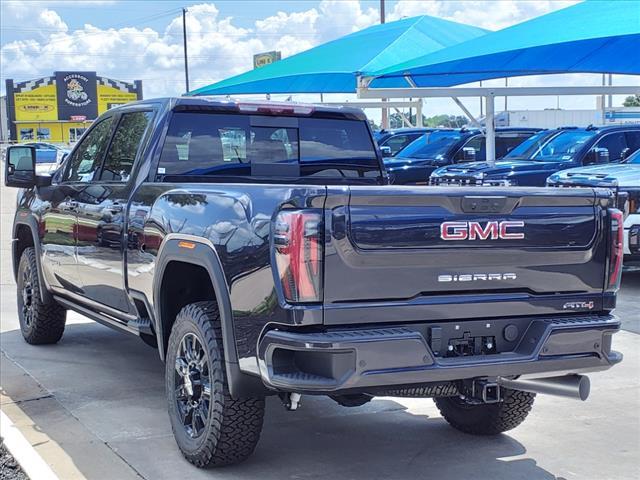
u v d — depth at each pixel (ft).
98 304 20.13
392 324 13.15
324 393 12.92
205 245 14.43
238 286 13.58
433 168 58.18
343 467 15.52
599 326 14.33
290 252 12.65
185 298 16.60
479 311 13.69
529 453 16.43
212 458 14.78
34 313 24.38
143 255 16.98
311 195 12.64
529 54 40.01
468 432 17.48
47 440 16.96
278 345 12.79
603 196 14.52
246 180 19.11
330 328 12.83
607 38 35.81
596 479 15.11
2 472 15.21
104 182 19.92
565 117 100.17
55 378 21.56
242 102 19.08
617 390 20.77
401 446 16.75
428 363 12.98
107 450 16.33
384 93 44.42
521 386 14.47
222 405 14.28
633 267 33.94
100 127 21.45
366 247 12.82
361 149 20.62
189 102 18.52
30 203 24.09
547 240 14.07
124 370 22.33
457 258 13.42
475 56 37.81
